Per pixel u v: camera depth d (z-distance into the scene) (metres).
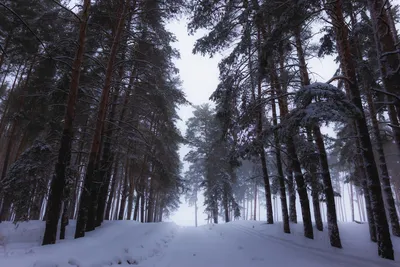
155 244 8.81
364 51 12.93
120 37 10.39
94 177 10.07
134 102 14.46
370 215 12.02
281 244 8.77
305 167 12.08
